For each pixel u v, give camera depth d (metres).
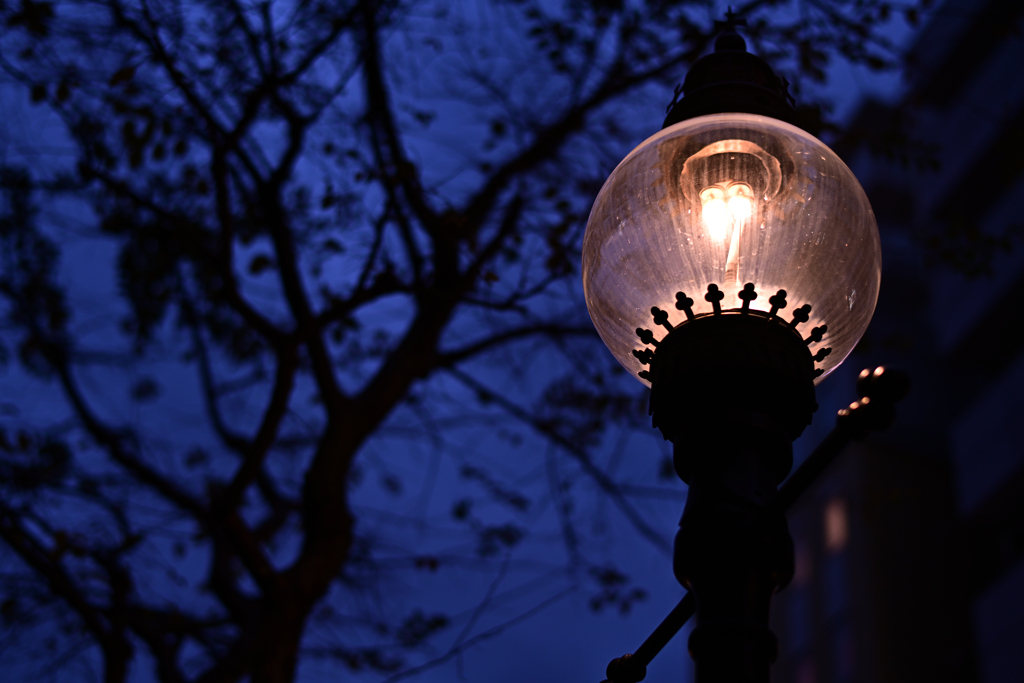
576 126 7.89
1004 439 17.89
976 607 17.83
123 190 6.51
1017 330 19.33
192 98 5.95
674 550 1.57
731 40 2.21
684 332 1.69
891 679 19.02
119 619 6.48
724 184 1.78
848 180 1.85
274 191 6.31
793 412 1.61
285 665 6.00
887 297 22.69
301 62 6.60
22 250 8.87
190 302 9.55
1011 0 17.50
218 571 7.12
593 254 1.93
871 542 20.53
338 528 6.59
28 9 5.81
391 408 7.29
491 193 6.92
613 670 1.86
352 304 6.08
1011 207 18.19
